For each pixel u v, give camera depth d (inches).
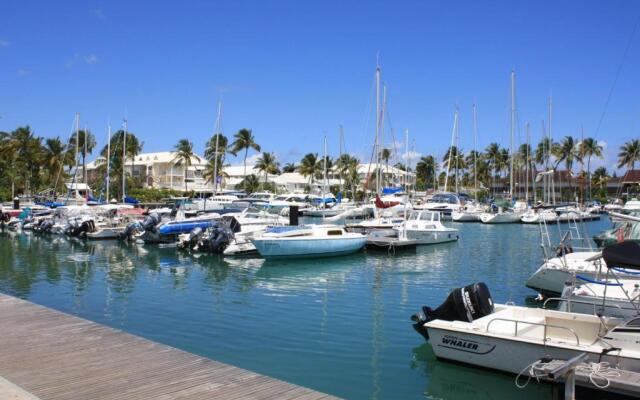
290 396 261.4
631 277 533.6
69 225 1464.1
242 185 3499.0
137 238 1325.0
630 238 737.6
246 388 271.0
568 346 336.5
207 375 289.1
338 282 756.0
